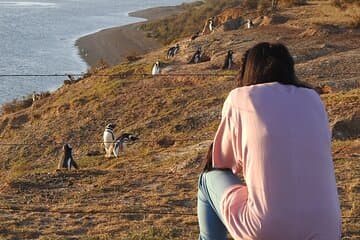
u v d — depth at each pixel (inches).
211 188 158.2
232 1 3430.1
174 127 994.7
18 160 1111.6
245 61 160.6
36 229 419.8
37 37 2950.3
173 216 432.5
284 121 147.3
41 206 488.4
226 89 1160.2
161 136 973.2
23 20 3472.0
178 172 606.5
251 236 144.7
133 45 2883.9
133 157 804.6
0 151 1168.2
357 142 649.0
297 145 145.9
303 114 149.2
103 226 419.8
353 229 365.1
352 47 1374.3
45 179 598.5
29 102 1644.9
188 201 482.9
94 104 1290.6
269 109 149.1
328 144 151.1
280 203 142.8
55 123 1256.2
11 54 2522.1
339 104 816.9
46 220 443.5
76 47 2753.4
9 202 512.1
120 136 951.0
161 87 1272.1
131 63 1663.4
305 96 152.8
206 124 986.7
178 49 1582.2
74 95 1456.7
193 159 637.9
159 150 800.3
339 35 1478.8
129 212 452.4
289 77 156.5
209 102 1089.4
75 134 1163.9
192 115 1029.2
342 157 575.5
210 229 161.9
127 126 1119.6
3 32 3034.0
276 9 1982.0
